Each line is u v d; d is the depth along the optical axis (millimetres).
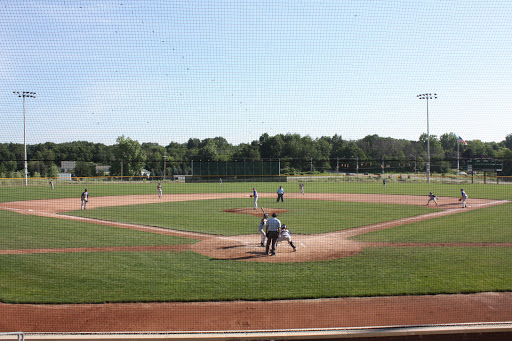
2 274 11250
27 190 45062
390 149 65938
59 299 9383
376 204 31391
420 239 16203
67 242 15562
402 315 8469
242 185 59438
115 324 8102
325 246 14922
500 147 69812
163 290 9953
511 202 32219
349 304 9070
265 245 15023
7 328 7906
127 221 21422
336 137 77250
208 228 19031
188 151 80562
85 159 61844
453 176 64250
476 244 15172
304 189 50656
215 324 8094
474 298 9406
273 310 8773
